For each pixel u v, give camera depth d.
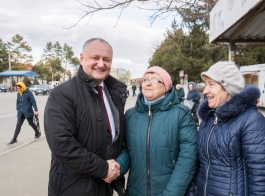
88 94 1.82
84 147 1.76
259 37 5.67
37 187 3.65
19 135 7.63
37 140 6.81
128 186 2.06
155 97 1.97
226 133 1.61
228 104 1.61
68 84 1.80
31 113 6.76
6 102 20.73
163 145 1.88
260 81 14.82
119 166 1.84
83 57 1.90
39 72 69.56
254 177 1.50
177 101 2.02
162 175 1.90
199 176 1.79
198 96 8.96
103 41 1.92
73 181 1.76
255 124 1.54
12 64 62.72
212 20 5.04
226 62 1.75
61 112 1.66
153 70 1.98
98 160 1.69
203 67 20.81
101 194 1.86
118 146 1.99
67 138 1.63
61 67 71.06
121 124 2.00
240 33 4.96
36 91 36.22
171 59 22.09
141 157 1.93
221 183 1.61
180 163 1.86
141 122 1.99
